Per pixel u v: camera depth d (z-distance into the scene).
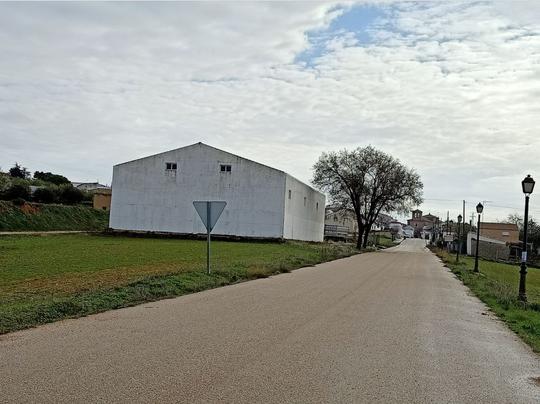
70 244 39.53
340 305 14.76
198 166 60.41
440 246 95.88
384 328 11.56
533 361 9.38
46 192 70.56
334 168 73.56
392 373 7.82
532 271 54.44
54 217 61.66
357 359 8.54
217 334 9.91
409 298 17.72
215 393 6.42
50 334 9.48
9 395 6.09
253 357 8.26
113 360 7.75
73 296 13.45
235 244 49.91
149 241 49.50
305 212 71.12
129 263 25.31
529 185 19.73
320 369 7.78
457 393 7.04
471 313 15.26
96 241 45.53
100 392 6.28
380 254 58.47
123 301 13.52
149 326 10.51
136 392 6.33
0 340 8.93
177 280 17.39
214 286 18.05
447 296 19.39
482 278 31.00
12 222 54.22
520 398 7.02
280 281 20.89
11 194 64.00
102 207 83.25
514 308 16.77
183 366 7.56
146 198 61.22
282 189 58.78
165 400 6.08
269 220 58.88
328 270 28.17
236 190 59.62
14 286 15.84
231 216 59.56
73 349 8.37
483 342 10.88
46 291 14.71
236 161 59.69
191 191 60.41
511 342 11.10
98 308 12.40
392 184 73.06
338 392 6.73
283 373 7.45
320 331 10.71
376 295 17.83
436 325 12.55
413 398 6.68
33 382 6.59
